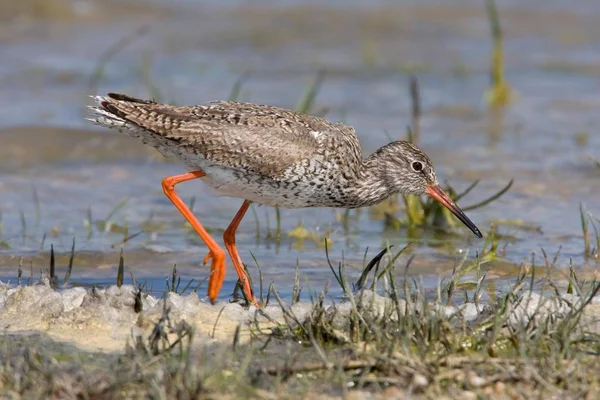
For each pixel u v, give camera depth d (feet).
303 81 77.82
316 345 28.53
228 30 92.79
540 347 29.76
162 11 98.27
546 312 32.89
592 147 62.80
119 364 28.73
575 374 27.61
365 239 47.55
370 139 63.21
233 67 81.41
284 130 39.06
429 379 27.61
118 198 53.52
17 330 31.91
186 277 41.34
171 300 33.50
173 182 39.45
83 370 28.12
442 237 47.98
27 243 45.29
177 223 49.65
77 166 58.85
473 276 41.01
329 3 103.35
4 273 40.75
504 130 66.95
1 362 28.71
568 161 60.03
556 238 47.03
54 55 82.38
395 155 43.55
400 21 97.76
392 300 32.09
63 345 30.78
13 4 93.71
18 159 59.47
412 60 85.25
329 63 83.61
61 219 49.55
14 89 73.56
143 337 31.58
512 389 27.37
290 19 97.40
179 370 27.22
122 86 74.43
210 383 27.02
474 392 27.30
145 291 36.96
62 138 63.21
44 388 26.71
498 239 46.93
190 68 80.64
